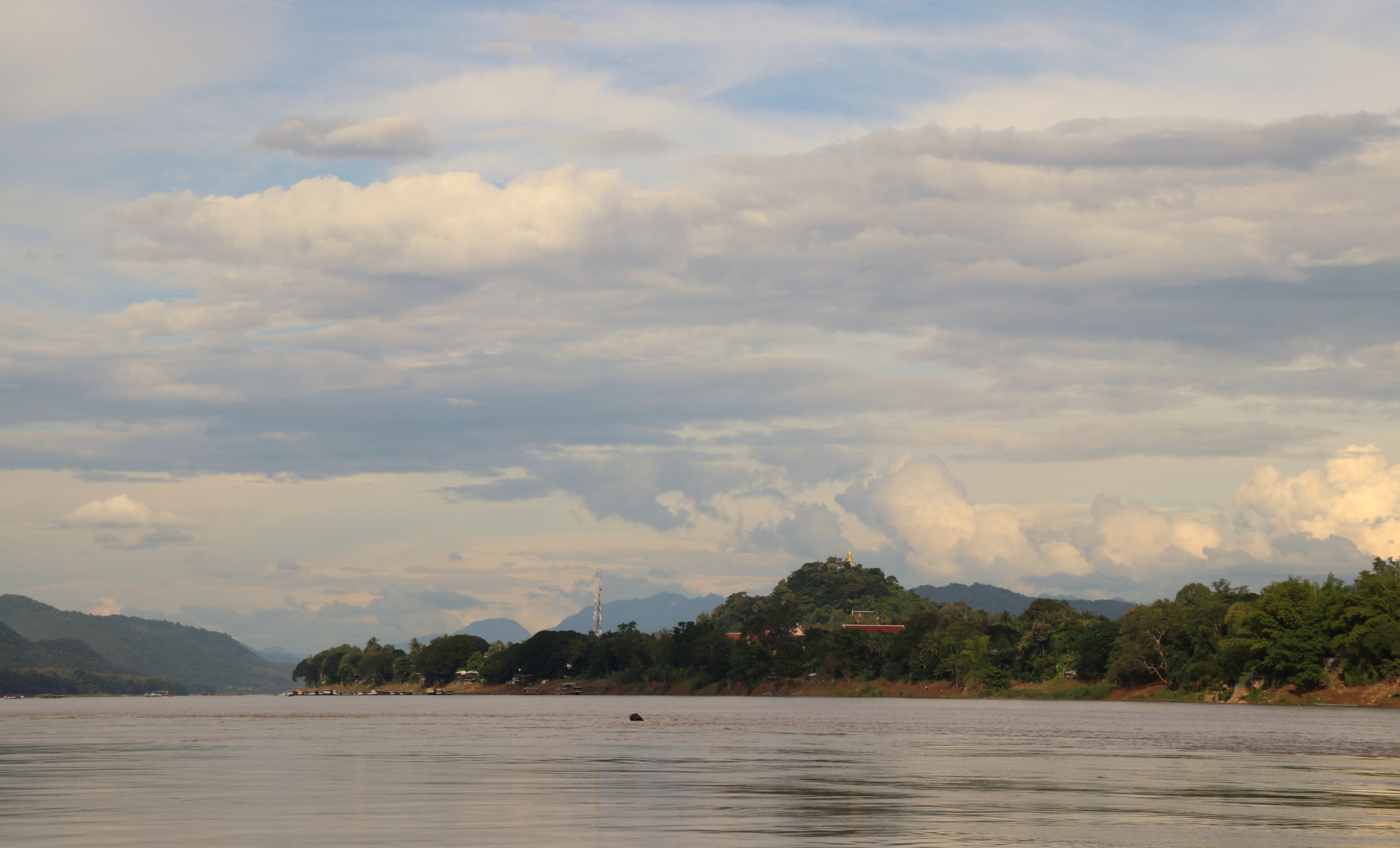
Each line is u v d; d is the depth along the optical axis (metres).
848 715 153.50
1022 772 56.44
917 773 55.62
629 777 53.00
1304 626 186.12
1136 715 147.88
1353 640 178.62
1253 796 45.00
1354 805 42.12
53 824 35.19
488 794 44.72
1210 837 33.66
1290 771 57.59
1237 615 196.12
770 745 80.31
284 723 132.50
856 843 31.92
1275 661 188.50
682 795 44.53
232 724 130.50
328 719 148.38
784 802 42.03
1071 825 35.88
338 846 30.97
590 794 44.75
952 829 34.78
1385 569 190.00
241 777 52.84
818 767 59.03
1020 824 36.00
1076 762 63.84
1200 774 55.41
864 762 62.66
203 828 34.47
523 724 126.19
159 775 53.94
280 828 34.53
